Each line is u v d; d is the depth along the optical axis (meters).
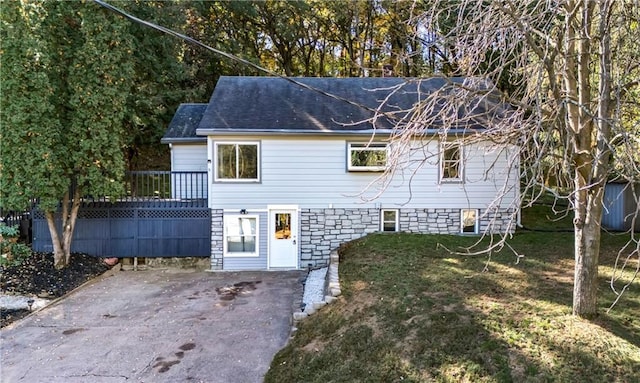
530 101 5.14
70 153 10.15
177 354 6.10
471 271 7.62
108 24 10.09
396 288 6.93
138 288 9.62
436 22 5.11
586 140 4.73
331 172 11.35
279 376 5.29
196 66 19.84
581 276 5.12
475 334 5.07
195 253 11.77
